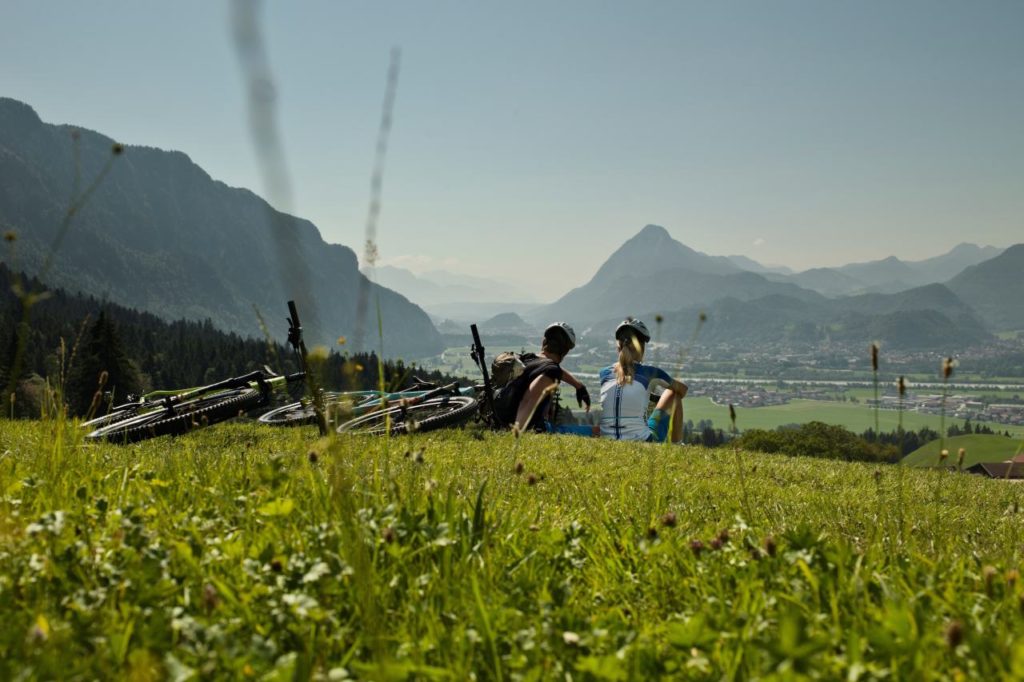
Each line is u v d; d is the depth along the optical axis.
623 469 9.16
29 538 3.11
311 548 3.19
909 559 3.58
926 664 2.18
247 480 5.06
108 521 3.56
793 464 11.81
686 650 2.33
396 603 2.83
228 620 2.55
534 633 2.50
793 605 2.79
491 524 3.83
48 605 2.60
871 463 12.64
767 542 3.31
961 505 8.30
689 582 3.25
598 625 2.65
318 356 1.59
